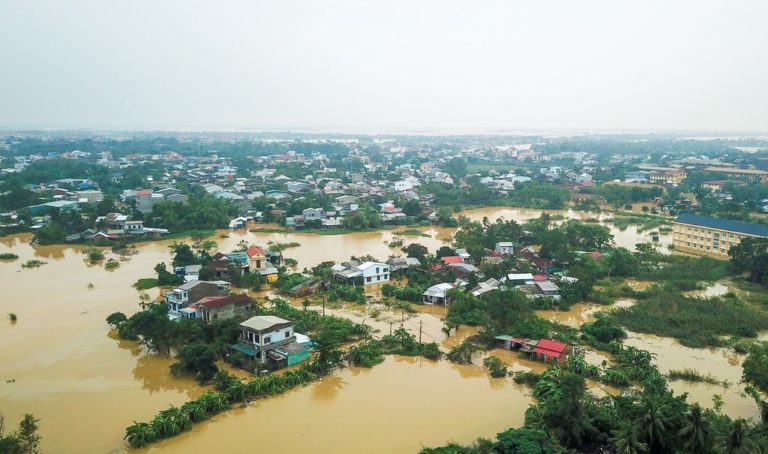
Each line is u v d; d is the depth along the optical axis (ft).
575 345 196.24
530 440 123.34
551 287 256.32
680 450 120.26
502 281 268.62
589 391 157.07
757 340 203.51
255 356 178.40
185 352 171.83
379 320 227.20
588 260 296.30
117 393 161.99
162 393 162.50
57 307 237.04
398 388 166.71
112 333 207.62
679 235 360.89
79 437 138.31
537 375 169.68
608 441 129.70
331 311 238.07
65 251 349.20
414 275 283.59
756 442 112.78
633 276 290.35
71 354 188.96
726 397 159.94
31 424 127.44
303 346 186.80
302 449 133.59
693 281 275.59
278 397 159.84
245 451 132.77
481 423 145.89
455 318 218.38
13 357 185.98
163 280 270.46
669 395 144.66
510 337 198.08
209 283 224.53
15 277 285.23
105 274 293.23
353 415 150.10
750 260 287.48
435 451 123.34
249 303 214.48
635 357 178.60
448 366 183.42
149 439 134.82
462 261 305.94
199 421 145.07
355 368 180.65
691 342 200.64
